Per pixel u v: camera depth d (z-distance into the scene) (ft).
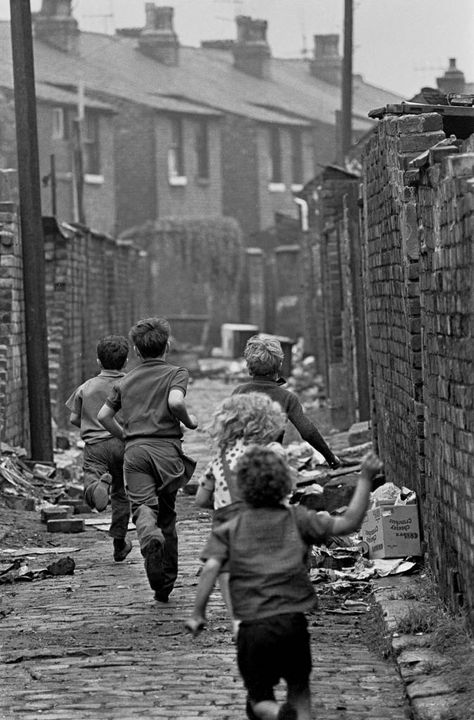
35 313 69.46
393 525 39.50
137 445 37.04
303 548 22.62
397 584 36.99
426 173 33.96
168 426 37.24
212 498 28.22
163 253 210.38
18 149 69.46
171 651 32.01
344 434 82.74
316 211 129.08
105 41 244.83
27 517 55.67
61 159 206.69
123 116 225.35
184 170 235.40
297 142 258.16
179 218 213.46
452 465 31.58
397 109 45.57
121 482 44.11
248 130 246.06
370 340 53.67
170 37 248.73
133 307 164.04
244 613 22.26
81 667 30.78
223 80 257.96
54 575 43.14
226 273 212.43
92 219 215.31
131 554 46.65
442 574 33.68
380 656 30.96
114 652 32.09
